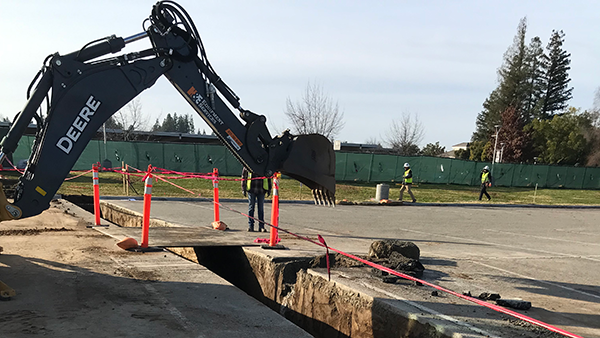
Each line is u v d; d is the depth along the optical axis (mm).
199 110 5582
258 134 5883
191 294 4812
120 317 4008
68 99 4691
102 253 6414
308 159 6113
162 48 5270
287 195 21109
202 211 13844
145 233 6812
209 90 5566
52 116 4617
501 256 8398
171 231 8719
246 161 5855
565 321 4602
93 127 4832
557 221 16688
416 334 4191
